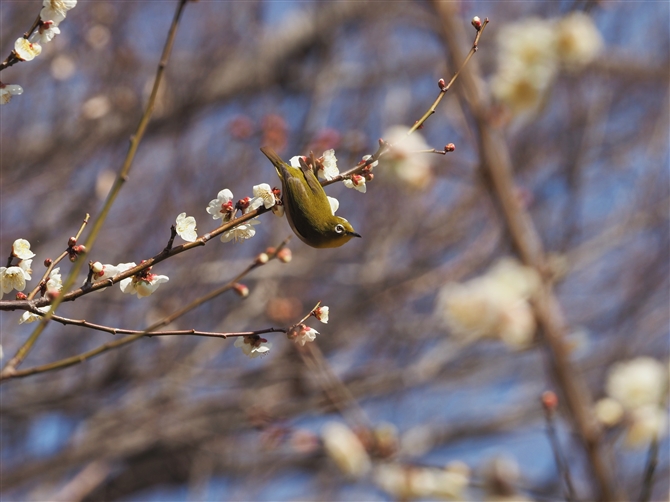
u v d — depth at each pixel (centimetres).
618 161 1202
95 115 918
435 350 1064
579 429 550
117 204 1008
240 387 1016
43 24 341
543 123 1112
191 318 976
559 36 625
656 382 546
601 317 1172
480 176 620
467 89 636
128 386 977
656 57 1233
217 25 1119
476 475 602
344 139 618
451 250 1116
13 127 1001
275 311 611
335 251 1085
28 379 950
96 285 341
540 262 598
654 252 1196
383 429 604
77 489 1026
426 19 682
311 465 1060
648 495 488
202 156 1023
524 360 1193
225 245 989
